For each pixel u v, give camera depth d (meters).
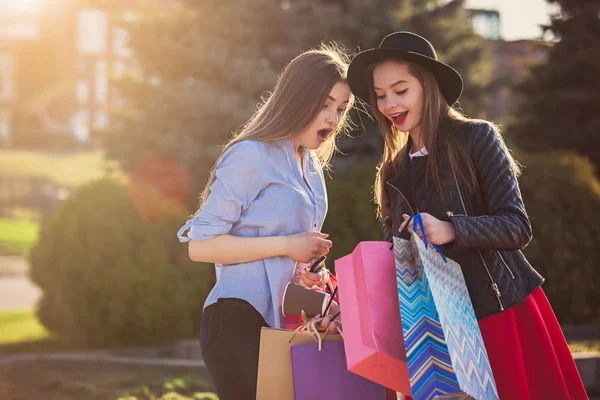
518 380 3.35
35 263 10.95
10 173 54.16
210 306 3.47
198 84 15.95
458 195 3.44
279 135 3.48
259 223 3.45
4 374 7.61
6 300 21.03
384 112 3.59
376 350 2.92
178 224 10.54
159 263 10.22
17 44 60.22
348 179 11.32
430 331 2.93
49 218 10.91
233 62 15.83
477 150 3.42
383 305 3.02
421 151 3.59
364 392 3.19
